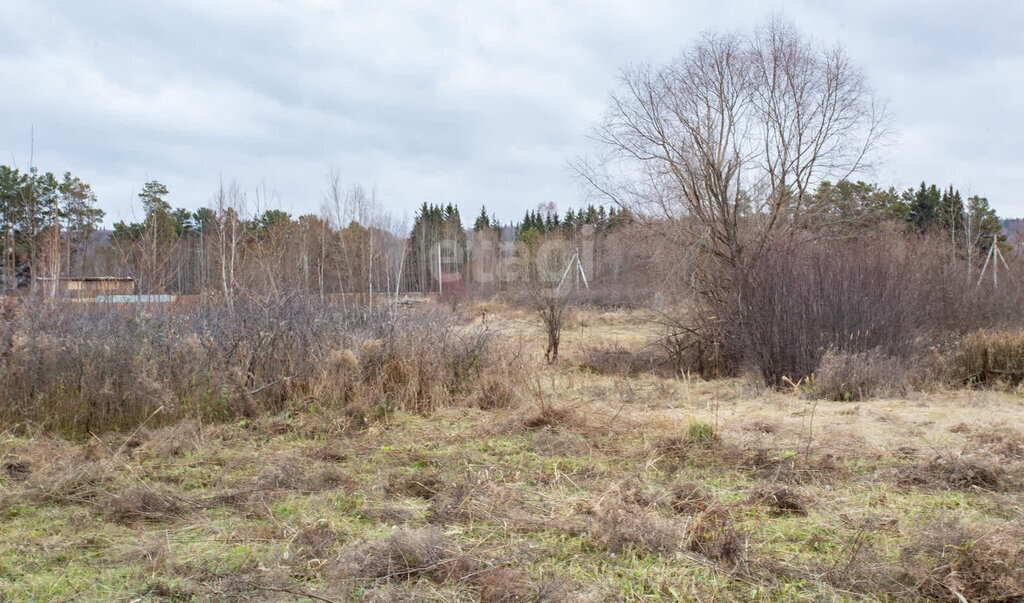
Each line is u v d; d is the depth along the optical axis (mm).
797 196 18141
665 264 18391
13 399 8281
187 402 8820
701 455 7125
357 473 6594
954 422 9008
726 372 15938
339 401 9633
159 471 6516
